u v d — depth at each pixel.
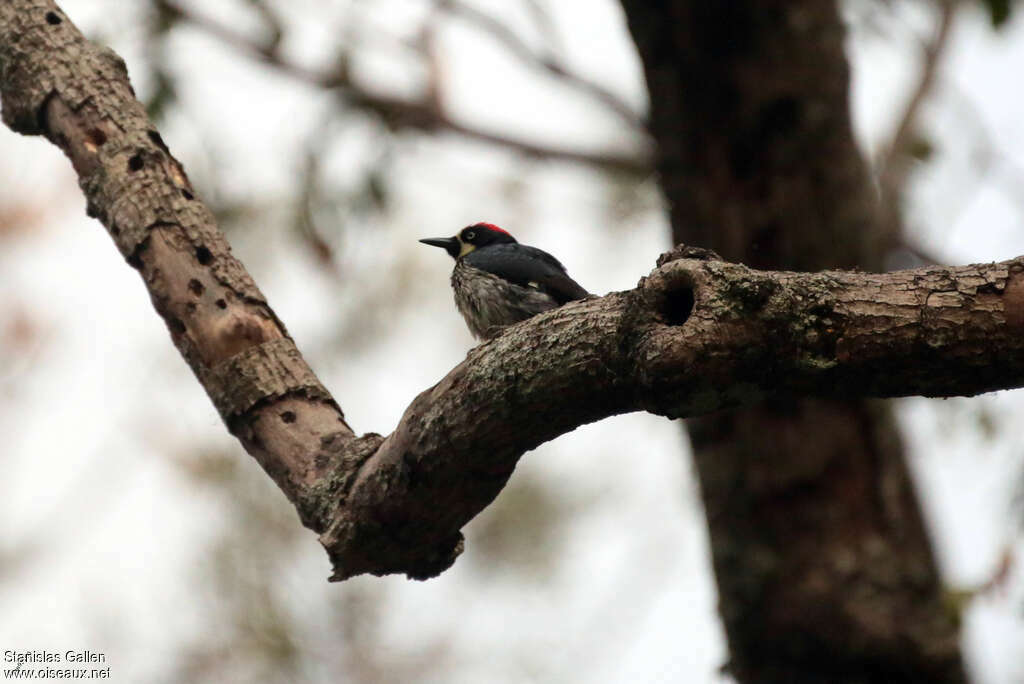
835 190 10.61
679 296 5.50
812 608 10.51
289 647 11.95
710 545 11.02
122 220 7.49
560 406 5.91
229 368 7.30
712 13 10.22
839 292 5.24
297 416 7.24
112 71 7.86
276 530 12.48
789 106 10.41
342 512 6.79
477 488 6.46
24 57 7.89
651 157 13.08
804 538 10.58
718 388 5.37
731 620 10.91
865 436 10.55
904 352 5.15
